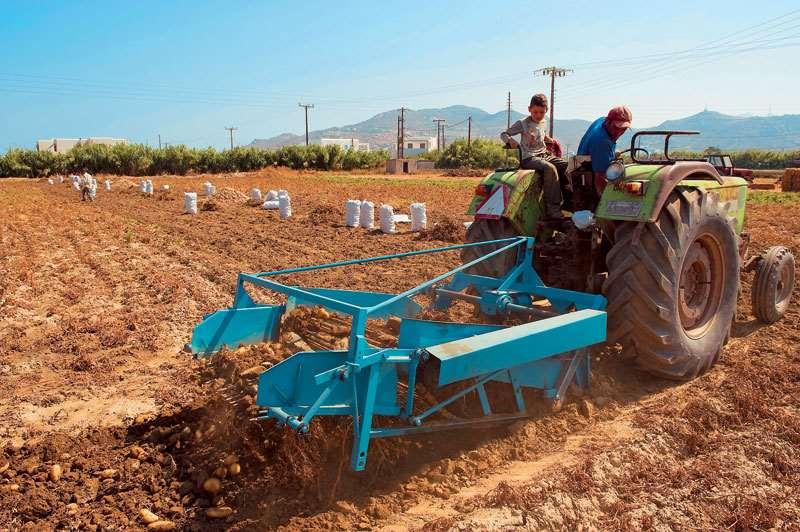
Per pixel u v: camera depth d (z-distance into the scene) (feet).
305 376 11.57
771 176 160.35
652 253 15.75
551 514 10.73
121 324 22.95
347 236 46.39
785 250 21.39
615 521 10.71
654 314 15.69
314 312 16.51
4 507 11.62
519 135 19.92
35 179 177.27
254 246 41.47
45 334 22.03
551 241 20.15
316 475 11.87
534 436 13.61
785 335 20.16
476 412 14.02
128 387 17.10
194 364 18.60
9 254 39.34
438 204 73.77
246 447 12.58
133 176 188.96
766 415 14.44
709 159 23.49
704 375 17.20
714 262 18.07
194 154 203.72
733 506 11.21
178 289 28.17
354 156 231.91
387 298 17.37
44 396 16.47
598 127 18.01
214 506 11.57
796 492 11.71
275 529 10.73
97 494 12.09
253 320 15.72
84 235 48.19
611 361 17.81
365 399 11.48
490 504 10.98
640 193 15.70
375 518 10.96
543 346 13.52
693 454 13.17
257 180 153.17
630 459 12.56
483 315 17.80
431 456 12.82
